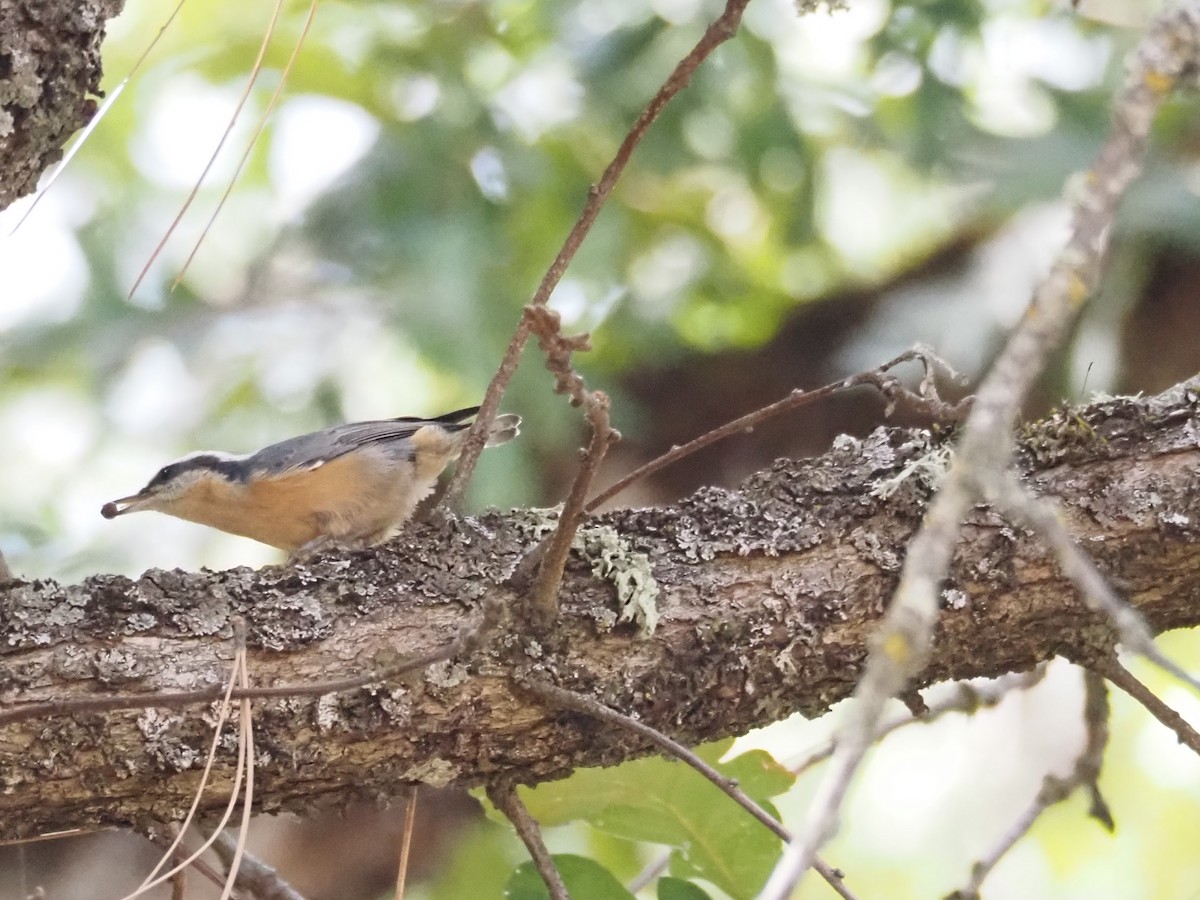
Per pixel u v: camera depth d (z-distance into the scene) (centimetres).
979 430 270
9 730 468
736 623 529
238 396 1058
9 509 1062
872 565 539
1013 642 545
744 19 1045
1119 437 557
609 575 528
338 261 1046
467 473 559
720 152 1076
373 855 1062
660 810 621
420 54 1068
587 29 1071
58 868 947
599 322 1088
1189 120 1015
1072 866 1230
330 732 496
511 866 1039
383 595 521
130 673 484
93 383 1052
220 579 517
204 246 1109
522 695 510
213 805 496
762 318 1193
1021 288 1078
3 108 495
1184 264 1040
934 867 1243
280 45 1074
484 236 1028
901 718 809
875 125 1080
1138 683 546
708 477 1179
